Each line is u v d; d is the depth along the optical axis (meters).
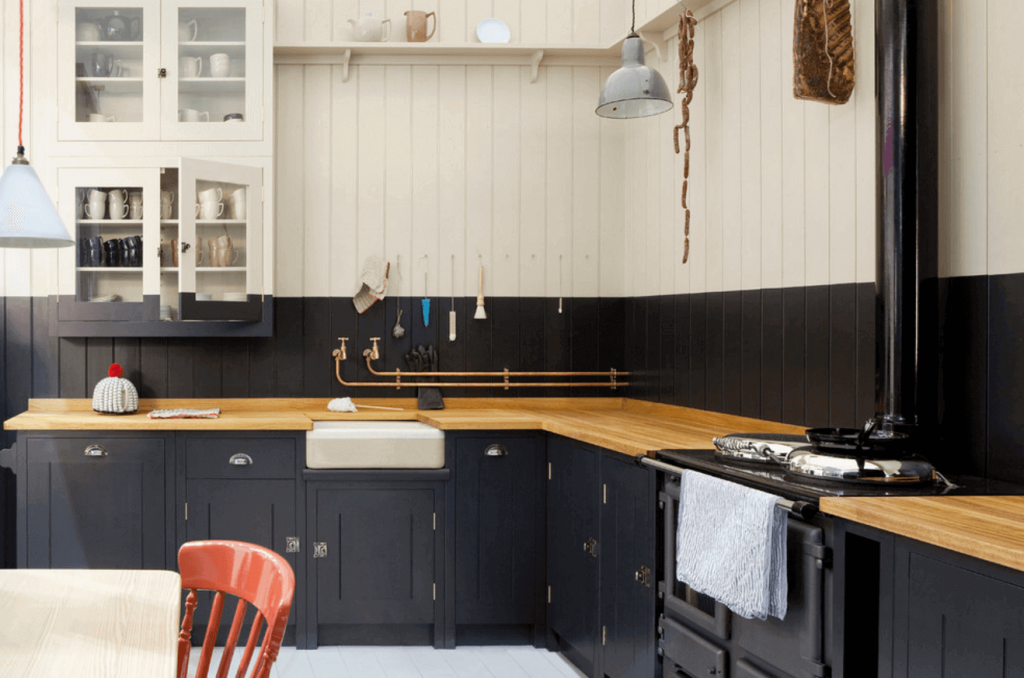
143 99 3.73
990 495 1.84
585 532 3.12
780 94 2.99
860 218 2.61
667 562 2.44
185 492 3.45
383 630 3.55
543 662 3.35
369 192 4.16
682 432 3.06
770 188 3.05
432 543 3.52
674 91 3.76
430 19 4.17
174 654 1.17
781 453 2.21
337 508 3.49
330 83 4.14
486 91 4.22
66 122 3.69
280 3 4.07
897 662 1.62
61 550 3.41
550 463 3.51
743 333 3.21
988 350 2.13
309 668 3.25
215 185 3.68
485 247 4.22
